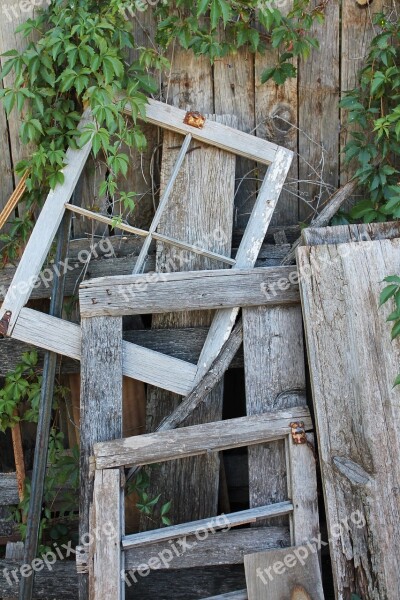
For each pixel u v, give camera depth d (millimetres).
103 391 2662
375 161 2963
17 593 2963
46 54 2631
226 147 2793
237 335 2766
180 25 2758
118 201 2926
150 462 2605
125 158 2705
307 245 2662
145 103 2709
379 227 2709
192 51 2867
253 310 2750
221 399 2848
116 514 2539
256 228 2801
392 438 2535
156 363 2742
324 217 2924
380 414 2547
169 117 2764
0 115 2891
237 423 2646
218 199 2836
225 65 2895
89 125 2641
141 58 2727
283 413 2668
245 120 2945
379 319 2588
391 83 2855
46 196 2861
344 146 2990
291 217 3045
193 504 2859
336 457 2535
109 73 2600
